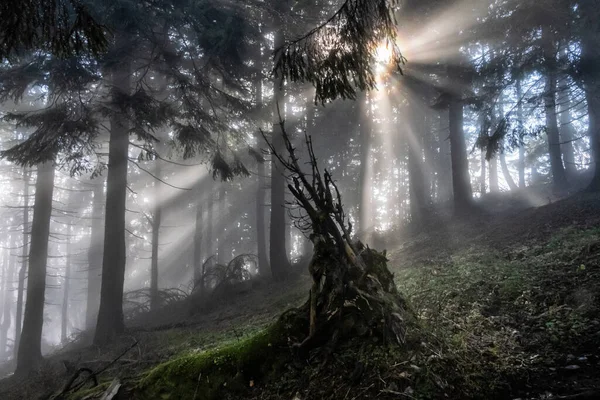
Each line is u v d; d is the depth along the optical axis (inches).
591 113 512.1
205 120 484.7
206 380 169.2
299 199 179.9
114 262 520.1
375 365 143.0
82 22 152.7
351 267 173.5
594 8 399.9
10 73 410.3
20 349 538.0
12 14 142.4
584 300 177.2
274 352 168.6
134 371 278.8
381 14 157.9
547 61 445.4
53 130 416.8
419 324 160.7
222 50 483.2
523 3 446.6
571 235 296.5
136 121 450.3
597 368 133.1
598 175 495.8
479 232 500.7
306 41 171.8
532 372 137.3
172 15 463.2
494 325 173.6
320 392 144.0
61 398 215.8
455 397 126.5
